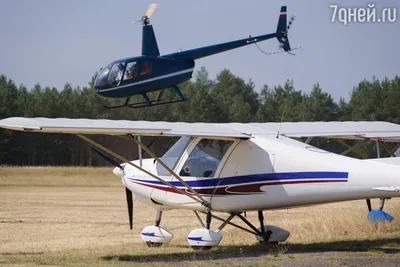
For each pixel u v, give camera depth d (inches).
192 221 2613.2
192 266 1346.0
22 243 1979.6
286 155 1592.0
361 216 2183.8
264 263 1379.2
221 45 4249.5
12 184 5019.7
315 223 2127.2
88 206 3319.4
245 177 1619.1
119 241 2006.6
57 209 3147.1
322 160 1562.5
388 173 1491.1
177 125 1589.6
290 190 1577.3
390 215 2105.1
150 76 4067.4
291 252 1587.1
